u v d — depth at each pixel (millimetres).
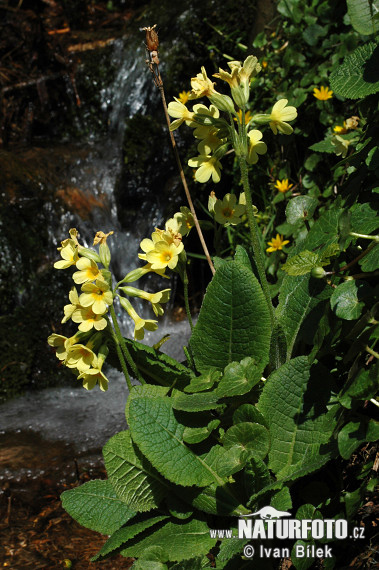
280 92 3504
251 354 1758
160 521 1773
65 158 4953
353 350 1564
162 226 4750
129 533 1686
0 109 5520
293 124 3359
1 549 2326
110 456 1681
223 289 1746
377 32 1878
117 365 1993
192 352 1876
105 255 1736
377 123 1911
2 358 3945
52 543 2352
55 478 2850
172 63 5055
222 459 1601
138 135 4875
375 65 1789
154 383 1929
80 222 4562
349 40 3195
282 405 1681
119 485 1701
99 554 1643
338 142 2217
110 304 1707
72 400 3756
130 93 5336
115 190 4805
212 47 4898
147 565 1580
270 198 3494
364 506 1722
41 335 4109
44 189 4539
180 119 1783
